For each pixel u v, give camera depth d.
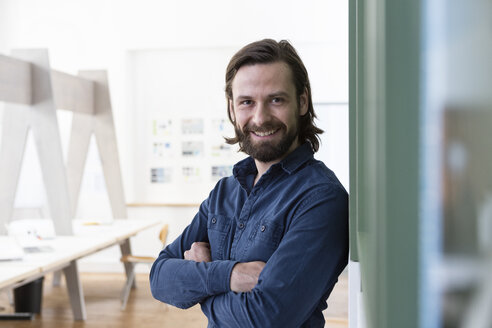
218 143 6.07
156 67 6.13
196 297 1.19
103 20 6.08
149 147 6.15
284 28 5.78
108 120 5.09
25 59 3.83
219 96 6.05
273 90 1.12
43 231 3.88
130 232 4.37
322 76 5.78
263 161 1.18
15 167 3.90
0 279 2.47
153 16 6.02
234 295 1.10
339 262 1.10
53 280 5.39
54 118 3.86
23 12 6.19
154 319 4.31
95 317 4.34
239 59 1.14
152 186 6.16
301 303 1.05
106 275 6.01
